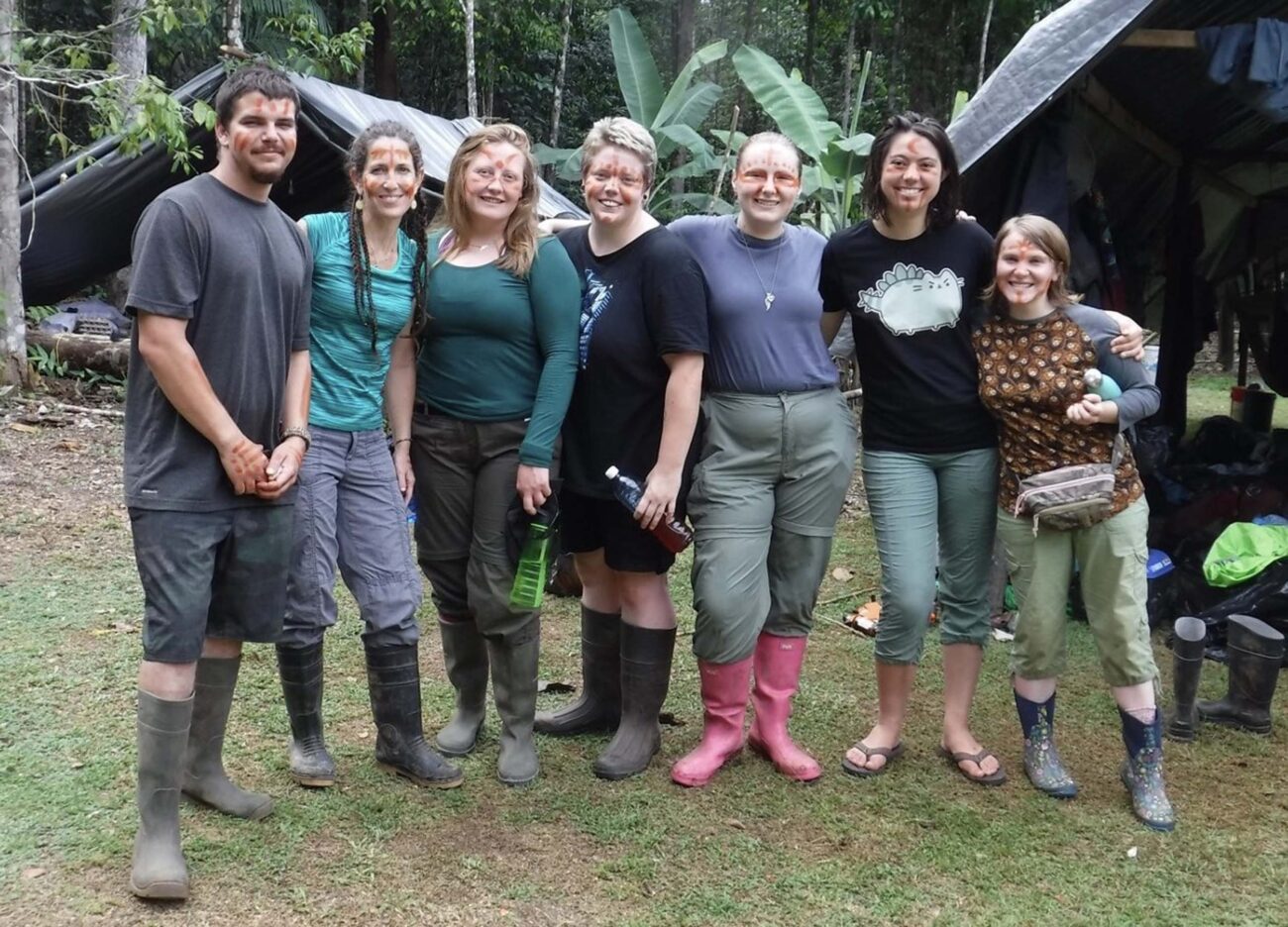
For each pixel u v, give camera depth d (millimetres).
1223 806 3113
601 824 2885
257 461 2447
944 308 3043
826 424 3057
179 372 2324
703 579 3053
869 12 14258
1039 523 2969
